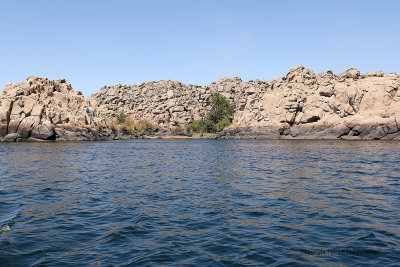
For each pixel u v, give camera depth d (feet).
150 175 68.33
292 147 161.79
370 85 242.37
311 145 177.17
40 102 242.99
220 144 211.00
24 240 27.71
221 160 100.99
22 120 226.58
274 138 280.31
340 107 257.34
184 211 37.78
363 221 33.01
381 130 222.07
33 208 39.06
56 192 48.96
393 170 71.46
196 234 29.73
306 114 267.39
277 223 32.89
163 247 26.50
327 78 286.46
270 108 308.19
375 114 232.12
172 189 51.88
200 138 337.11
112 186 54.65
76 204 41.27
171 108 413.59
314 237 28.63
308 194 46.70
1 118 222.07
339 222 32.86
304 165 82.69
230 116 393.09
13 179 61.21
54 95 270.46
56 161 96.02
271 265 22.99
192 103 423.64
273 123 287.48
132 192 49.37
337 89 266.36
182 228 31.48
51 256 24.35
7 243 26.84
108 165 87.40
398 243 26.73
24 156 110.83
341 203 40.93
